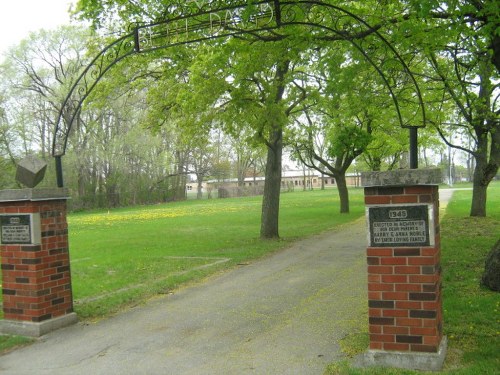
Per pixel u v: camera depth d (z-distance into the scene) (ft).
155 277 33.86
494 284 24.44
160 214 111.45
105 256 44.57
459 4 27.53
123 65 48.29
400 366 16.05
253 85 46.73
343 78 36.37
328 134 82.64
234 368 17.29
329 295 26.68
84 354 19.56
